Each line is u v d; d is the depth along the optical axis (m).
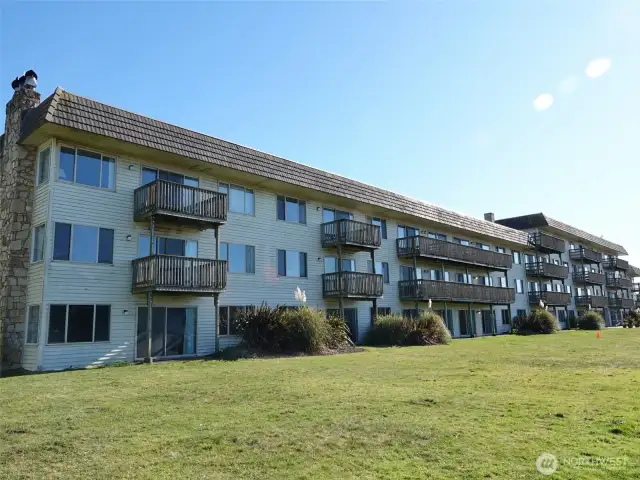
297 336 18.83
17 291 16.41
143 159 18.86
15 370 15.48
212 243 20.72
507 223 49.19
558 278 48.88
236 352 18.00
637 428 6.36
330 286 24.98
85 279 16.58
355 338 26.77
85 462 5.49
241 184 22.42
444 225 33.56
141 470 5.22
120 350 17.11
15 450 5.92
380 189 28.64
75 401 8.91
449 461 5.32
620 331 37.88
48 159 16.62
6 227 17.14
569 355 16.67
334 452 5.71
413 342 24.16
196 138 19.48
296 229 24.69
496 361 15.02
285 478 4.94
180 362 15.95
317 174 24.55
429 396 8.86
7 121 18.45
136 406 8.36
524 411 7.50
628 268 68.88
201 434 6.50
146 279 16.95
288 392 9.52
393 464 5.28
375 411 7.68
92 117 16.20
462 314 35.53
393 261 30.52
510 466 5.11
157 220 18.42
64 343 15.76
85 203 16.97
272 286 23.00
